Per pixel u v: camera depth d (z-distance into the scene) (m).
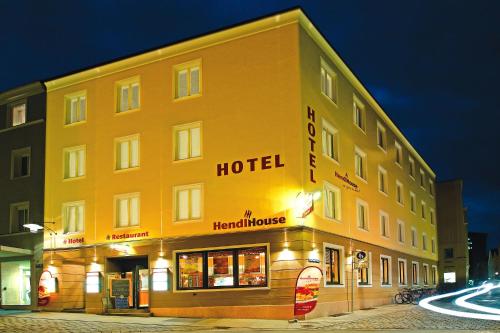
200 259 26.20
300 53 25.44
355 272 30.06
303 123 25.02
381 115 39.66
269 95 25.70
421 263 49.84
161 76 28.97
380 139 39.78
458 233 65.44
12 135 33.88
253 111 25.98
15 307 32.06
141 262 28.80
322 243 25.91
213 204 26.25
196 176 27.00
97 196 29.95
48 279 30.20
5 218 33.31
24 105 34.12
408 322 20.97
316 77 27.14
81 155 31.27
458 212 65.81
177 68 28.66
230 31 27.12
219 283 25.44
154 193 28.12
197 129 27.70
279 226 24.36
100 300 28.62
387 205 39.03
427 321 21.14
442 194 66.88
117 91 30.44
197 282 26.08
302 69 25.48
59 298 29.98
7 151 33.97
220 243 25.66
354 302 29.14
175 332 19.83
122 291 28.38
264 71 26.02
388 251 38.00
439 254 66.00
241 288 24.67
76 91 31.81
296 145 24.70
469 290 59.12
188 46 28.25
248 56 26.55
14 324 23.05
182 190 27.56
